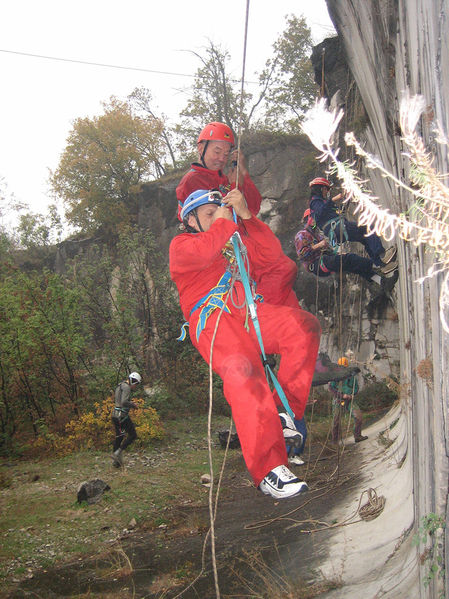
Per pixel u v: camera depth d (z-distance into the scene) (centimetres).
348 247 628
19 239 3111
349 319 1509
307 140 2061
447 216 141
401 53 276
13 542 652
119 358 1408
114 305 1480
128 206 2848
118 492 814
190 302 278
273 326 270
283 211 1977
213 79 2020
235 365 245
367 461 727
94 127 2864
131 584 512
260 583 436
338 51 1149
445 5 177
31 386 1373
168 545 604
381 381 1354
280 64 2497
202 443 1183
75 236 3014
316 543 482
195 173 314
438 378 213
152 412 1234
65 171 2883
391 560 379
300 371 263
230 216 278
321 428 1123
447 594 219
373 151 541
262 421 234
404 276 390
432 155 191
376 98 392
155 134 2942
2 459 1137
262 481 232
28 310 1365
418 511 280
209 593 449
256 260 301
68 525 705
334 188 648
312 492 656
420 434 268
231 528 613
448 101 177
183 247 268
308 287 1638
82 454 1086
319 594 383
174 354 1703
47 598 506
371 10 329
